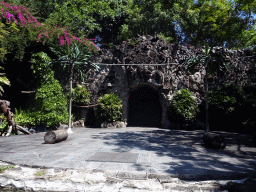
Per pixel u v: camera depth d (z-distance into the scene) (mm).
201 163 5273
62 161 5281
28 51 13672
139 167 4816
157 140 9086
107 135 10570
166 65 14898
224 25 13125
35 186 4207
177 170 4629
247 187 3848
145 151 6664
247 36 13938
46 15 15812
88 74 16469
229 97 13562
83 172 4449
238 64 15367
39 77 13047
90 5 18859
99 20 21172
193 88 15234
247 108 12328
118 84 15609
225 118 13742
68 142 8320
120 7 21750
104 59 16078
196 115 14703
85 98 15602
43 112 12500
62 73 16172
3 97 13148
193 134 11375
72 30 16172
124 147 7305
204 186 3924
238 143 8602
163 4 22109
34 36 12930
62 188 4129
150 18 20219
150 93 21609
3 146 7406
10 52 12672
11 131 10984
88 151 6539
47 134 7984
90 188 4062
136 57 15023
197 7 22375
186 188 3887
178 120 13945
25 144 7828
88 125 16672
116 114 14992
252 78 15141
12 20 11680
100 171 4492
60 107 13508
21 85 13602
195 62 12242
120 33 21938
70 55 12023
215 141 7211
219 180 4207
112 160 5375
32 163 5070
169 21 19906
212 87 15461
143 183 4043
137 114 21562
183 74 15367
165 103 14930
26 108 13289
